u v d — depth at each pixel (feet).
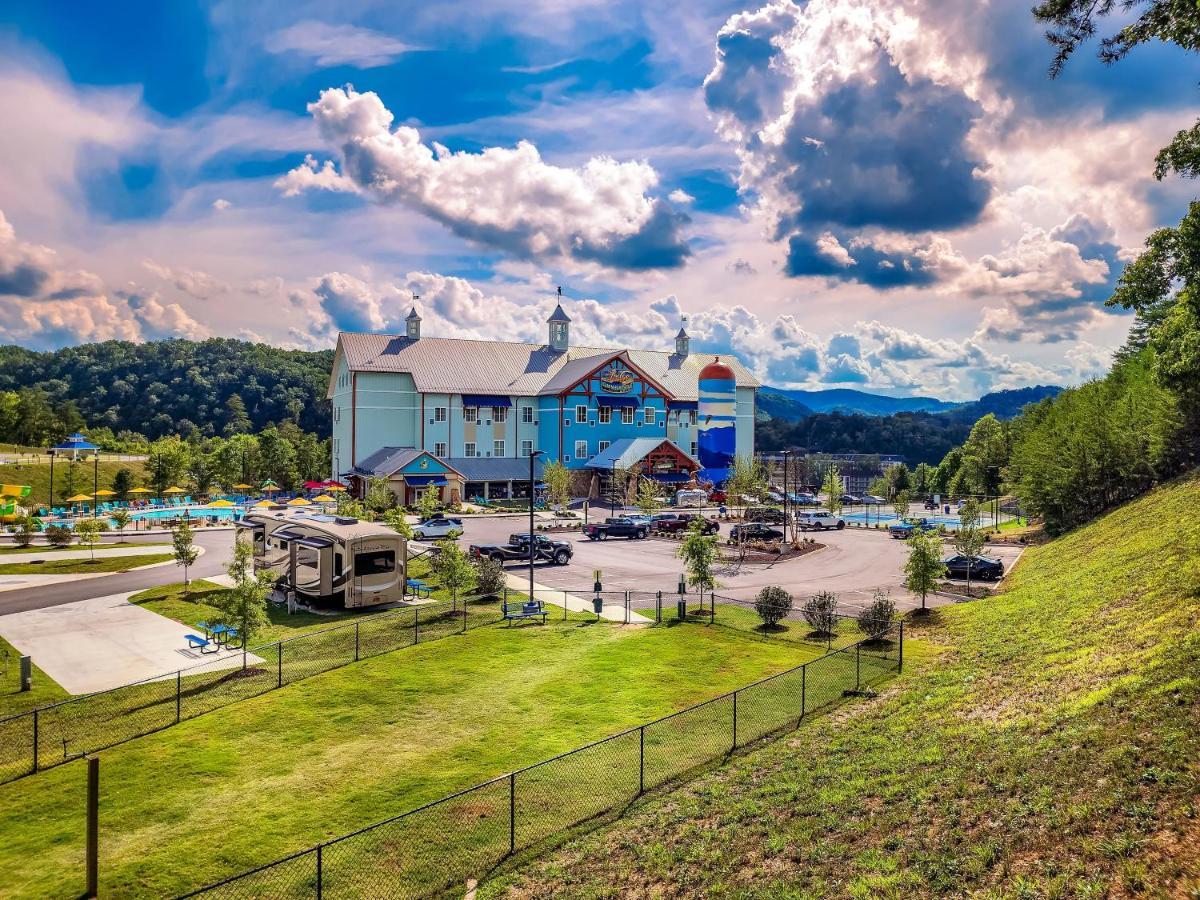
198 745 59.21
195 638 86.58
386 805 49.39
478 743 59.47
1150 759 38.68
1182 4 45.83
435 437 280.31
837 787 46.44
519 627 94.53
